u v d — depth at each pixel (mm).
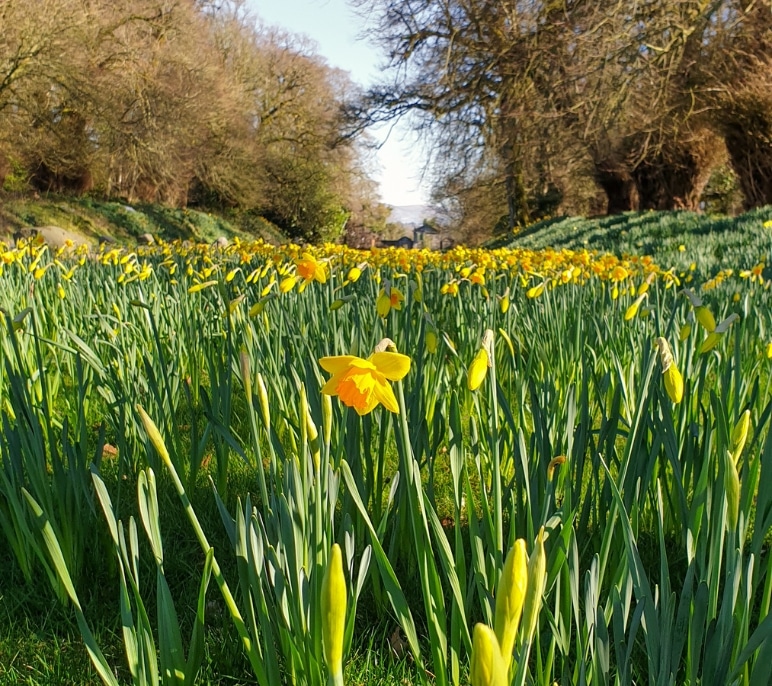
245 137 35312
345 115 31312
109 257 7438
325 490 1682
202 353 4309
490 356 1636
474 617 2129
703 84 20125
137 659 1547
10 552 2656
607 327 3674
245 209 39312
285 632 1625
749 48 19422
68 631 2199
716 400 1998
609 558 2188
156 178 31750
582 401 2139
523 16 25047
